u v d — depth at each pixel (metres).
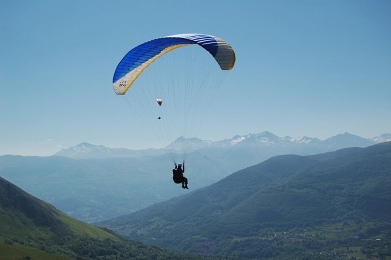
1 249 163.50
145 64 44.38
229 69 39.91
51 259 171.00
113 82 43.69
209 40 38.97
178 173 39.97
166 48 42.53
